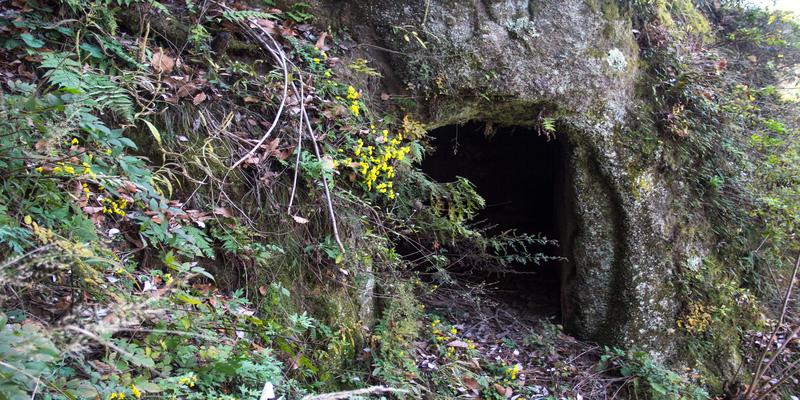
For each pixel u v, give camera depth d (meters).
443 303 4.71
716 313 4.64
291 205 3.11
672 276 4.54
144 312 1.64
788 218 5.09
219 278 2.85
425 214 3.84
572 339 4.57
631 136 4.36
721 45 5.97
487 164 5.94
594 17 4.05
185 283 2.33
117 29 2.91
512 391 3.85
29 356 1.43
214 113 3.01
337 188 3.32
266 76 3.17
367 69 3.48
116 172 2.50
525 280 5.41
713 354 4.63
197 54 2.99
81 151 2.34
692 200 4.70
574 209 4.43
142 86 2.74
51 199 2.25
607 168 4.30
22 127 2.21
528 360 4.27
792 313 5.20
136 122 2.74
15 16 2.57
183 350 2.33
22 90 2.31
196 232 2.67
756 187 5.14
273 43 3.26
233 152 3.02
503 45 3.76
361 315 3.40
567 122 4.14
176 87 2.86
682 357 4.56
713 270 4.74
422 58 3.63
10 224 2.06
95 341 1.97
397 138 3.54
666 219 4.51
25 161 2.18
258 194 3.04
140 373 2.20
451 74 3.68
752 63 6.04
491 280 5.34
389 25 3.61
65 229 2.20
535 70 3.85
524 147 5.75
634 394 4.19
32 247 2.07
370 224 3.56
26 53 2.59
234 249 2.83
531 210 5.93
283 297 3.03
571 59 3.96
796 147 5.38
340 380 3.12
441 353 3.73
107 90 2.59
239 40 3.24
